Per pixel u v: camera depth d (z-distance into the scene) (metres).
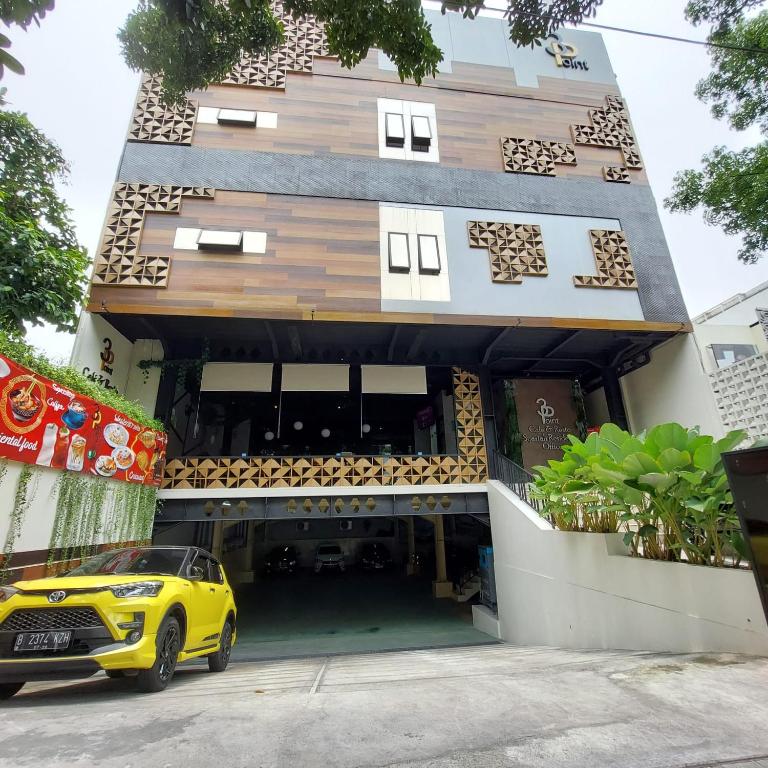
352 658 8.01
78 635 3.62
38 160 8.30
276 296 11.45
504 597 10.64
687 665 3.98
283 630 12.45
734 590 4.38
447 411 17.59
